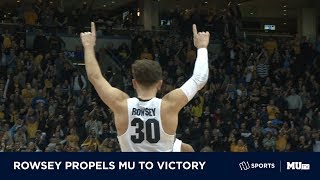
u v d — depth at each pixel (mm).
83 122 18078
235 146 17969
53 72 22000
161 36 27703
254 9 36406
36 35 24094
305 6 34312
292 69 26078
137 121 3518
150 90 3594
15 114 18828
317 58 27250
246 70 24672
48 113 18719
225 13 28922
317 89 24484
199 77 3562
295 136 18844
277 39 30438
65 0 34188
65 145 16859
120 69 24250
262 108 21359
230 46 26234
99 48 26703
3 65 22469
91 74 3545
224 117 20125
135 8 35500
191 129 18656
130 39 27422
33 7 28281
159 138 3508
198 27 26531
